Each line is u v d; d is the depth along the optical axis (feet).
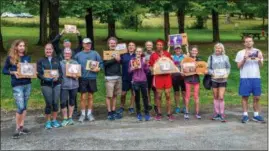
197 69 31.17
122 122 30.45
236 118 31.32
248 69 29.81
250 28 146.61
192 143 24.32
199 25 148.66
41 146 24.38
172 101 37.88
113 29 90.27
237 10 69.00
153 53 31.65
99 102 38.11
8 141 25.76
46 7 79.71
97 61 31.09
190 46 76.33
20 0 68.13
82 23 132.67
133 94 33.40
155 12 65.21
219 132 26.91
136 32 118.42
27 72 27.27
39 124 30.32
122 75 32.91
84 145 24.31
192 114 33.04
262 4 70.28
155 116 32.37
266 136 25.81
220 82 30.55
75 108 33.14
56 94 28.73
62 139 25.80
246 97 29.84
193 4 64.03
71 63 29.81
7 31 110.01
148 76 33.04
